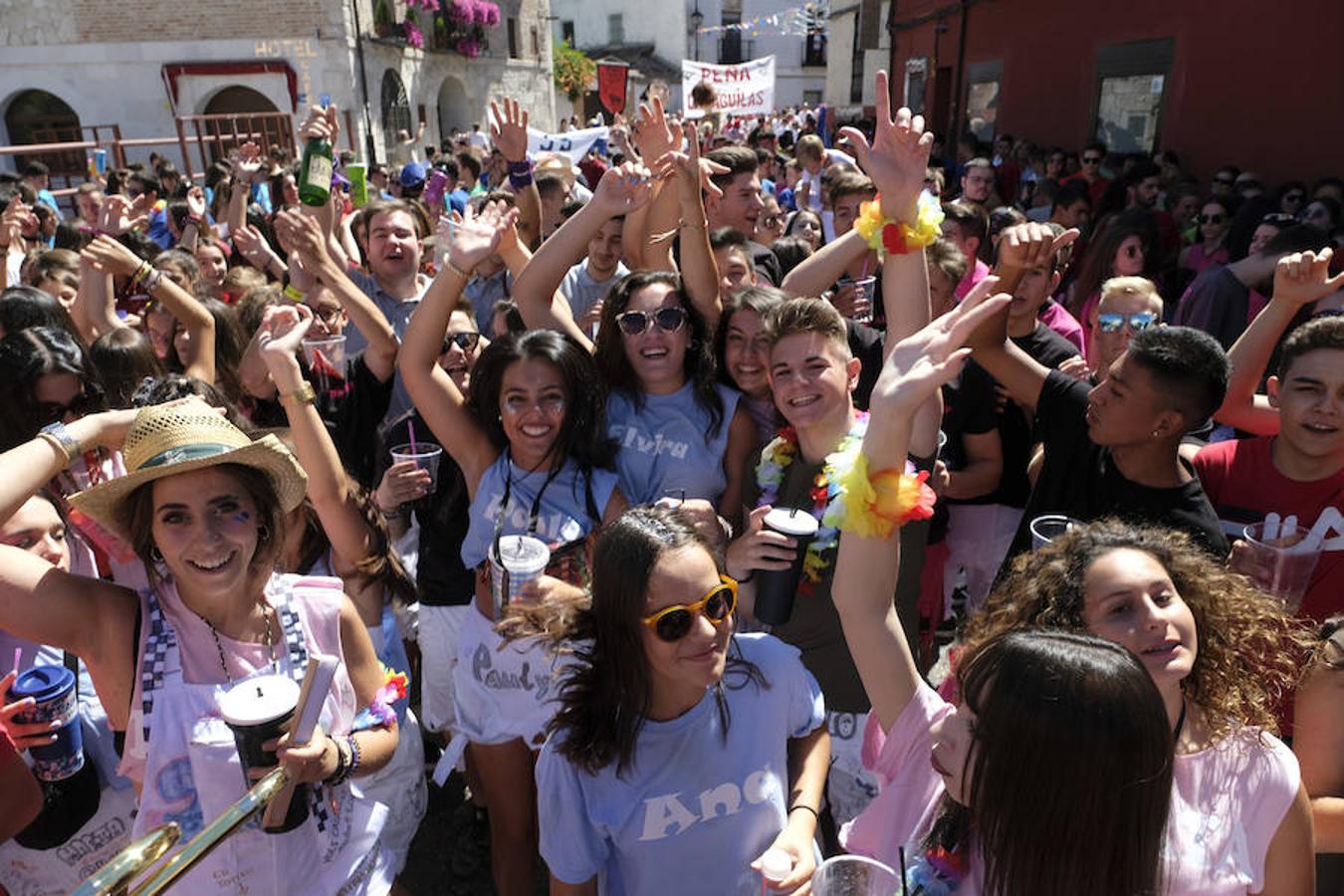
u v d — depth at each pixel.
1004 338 3.11
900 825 1.92
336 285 3.91
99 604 2.00
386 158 21.89
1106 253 5.57
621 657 1.92
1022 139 15.38
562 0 46.00
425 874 3.37
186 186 11.05
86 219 9.03
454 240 2.93
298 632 2.14
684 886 2.03
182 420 1.95
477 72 27.83
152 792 1.95
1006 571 3.00
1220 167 9.98
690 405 3.20
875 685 1.97
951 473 3.73
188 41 18.89
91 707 2.29
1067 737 1.33
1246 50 9.44
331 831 2.13
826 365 2.69
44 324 3.68
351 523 2.83
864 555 1.95
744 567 2.49
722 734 2.01
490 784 2.90
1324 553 2.49
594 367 2.93
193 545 1.92
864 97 29.97
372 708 2.26
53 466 2.05
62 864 2.24
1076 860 1.36
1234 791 1.75
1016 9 15.86
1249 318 4.70
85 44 18.83
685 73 18.36
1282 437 2.77
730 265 4.18
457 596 3.24
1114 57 12.29
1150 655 1.72
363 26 20.02
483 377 2.87
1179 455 2.97
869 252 4.95
